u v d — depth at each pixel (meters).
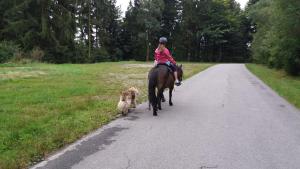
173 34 74.06
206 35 73.81
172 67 10.62
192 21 70.94
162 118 9.39
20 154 5.94
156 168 5.54
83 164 5.70
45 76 20.58
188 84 18.62
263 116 9.85
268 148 6.70
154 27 65.06
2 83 16.33
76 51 46.88
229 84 19.03
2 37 41.88
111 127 8.31
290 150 6.59
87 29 58.00
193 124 8.66
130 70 29.20
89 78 20.50
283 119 9.47
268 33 34.97
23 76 20.06
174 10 72.00
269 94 14.93
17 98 11.84
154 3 64.31
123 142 6.99
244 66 43.84
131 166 5.61
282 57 25.77
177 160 5.92
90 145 6.78
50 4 42.75
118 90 15.02
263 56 42.66
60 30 44.22
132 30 67.31
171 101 11.95
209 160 5.95
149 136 7.46
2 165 5.39
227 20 74.19
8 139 6.75
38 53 38.25
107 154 6.22
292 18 22.55
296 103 12.06
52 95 12.74
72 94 13.30
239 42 77.62
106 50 62.28
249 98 13.54
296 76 25.16
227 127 8.38
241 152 6.41
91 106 10.79
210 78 22.98
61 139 7.00
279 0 23.14
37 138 6.95
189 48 73.75
